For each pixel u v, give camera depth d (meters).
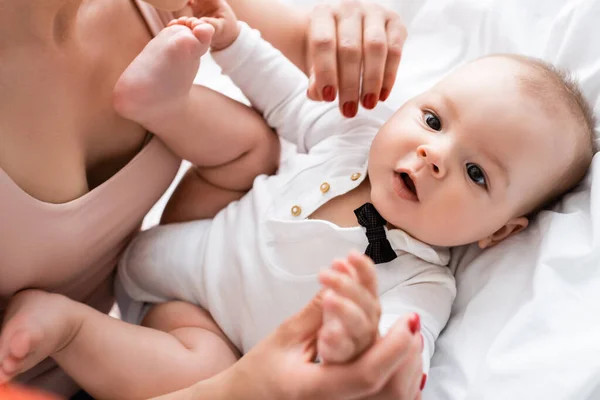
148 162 0.76
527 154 0.79
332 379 0.53
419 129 0.80
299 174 0.87
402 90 1.01
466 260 0.86
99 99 0.69
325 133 0.92
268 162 0.91
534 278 0.73
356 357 0.53
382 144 0.82
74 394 0.90
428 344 0.75
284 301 0.80
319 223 0.81
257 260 0.81
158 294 0.88
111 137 0.72
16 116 0.60
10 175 0.61
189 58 0.69
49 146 0.63
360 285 0.52
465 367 0.72
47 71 0.61
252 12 0.95
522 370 0.66
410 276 0.81
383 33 0.82
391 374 0.54
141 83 0.68
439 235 0.80
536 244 0.79
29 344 0.65
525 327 0.69
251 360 0.58
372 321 0.53
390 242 0.81
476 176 0.79
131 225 0.80
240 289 0.82
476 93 0.80
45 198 0.65
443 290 0.81
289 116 0.93
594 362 0.64
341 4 0.87
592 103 0.89
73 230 0.68
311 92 0.82
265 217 0.83
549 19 1.01
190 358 0.76
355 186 0.84
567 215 0.79
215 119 0.82
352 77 0.81
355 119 0.92
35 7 0.57
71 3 0.59
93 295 0.89
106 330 0.73
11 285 0.68
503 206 0.81
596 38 0.91
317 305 0.57
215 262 0.84
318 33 0.82
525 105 0.79
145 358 0.74
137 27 0.73
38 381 0.83
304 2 1.19
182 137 0.79
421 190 0.78
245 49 0.89
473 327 0.75
